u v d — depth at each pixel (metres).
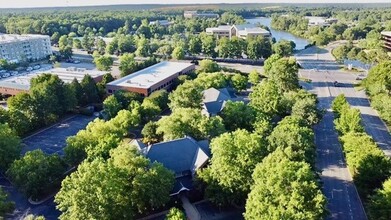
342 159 89.19
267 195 53.97
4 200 66.06
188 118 89.38
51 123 119.81
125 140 101.94
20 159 74.75
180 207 69.38
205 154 73.56
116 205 57.84
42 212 70.19
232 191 62.78
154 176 62.28
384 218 54.88
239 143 65.38
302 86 157.88
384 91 122.81
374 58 191.62
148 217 66.62
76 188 55.88
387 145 95.62
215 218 66.00
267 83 118.25
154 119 115.06
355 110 95.06
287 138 73.00
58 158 76.88
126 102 122.88
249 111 100.38
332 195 73.62
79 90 132.88
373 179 67.75
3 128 84.88
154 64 189.38
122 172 60.66
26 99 110.75
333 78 172.62
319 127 110.69
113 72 197.50
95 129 86.31
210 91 122.62
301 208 50.94
